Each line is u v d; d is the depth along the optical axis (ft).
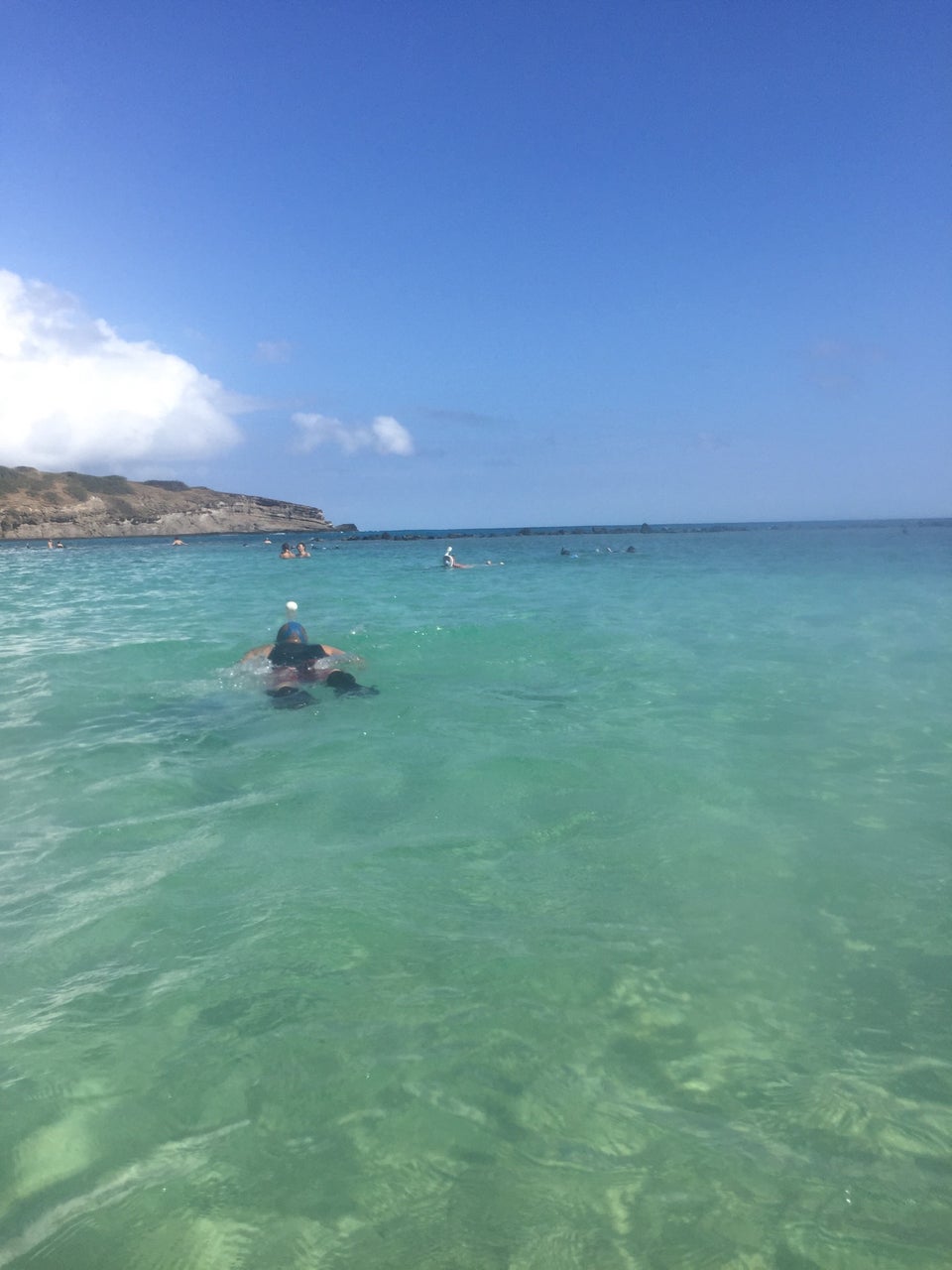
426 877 13.56
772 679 30.04
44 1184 7.29
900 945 11.37
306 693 27.37
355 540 313.73
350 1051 9.07
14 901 12.80
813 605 55.57
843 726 23.15
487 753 20.68
